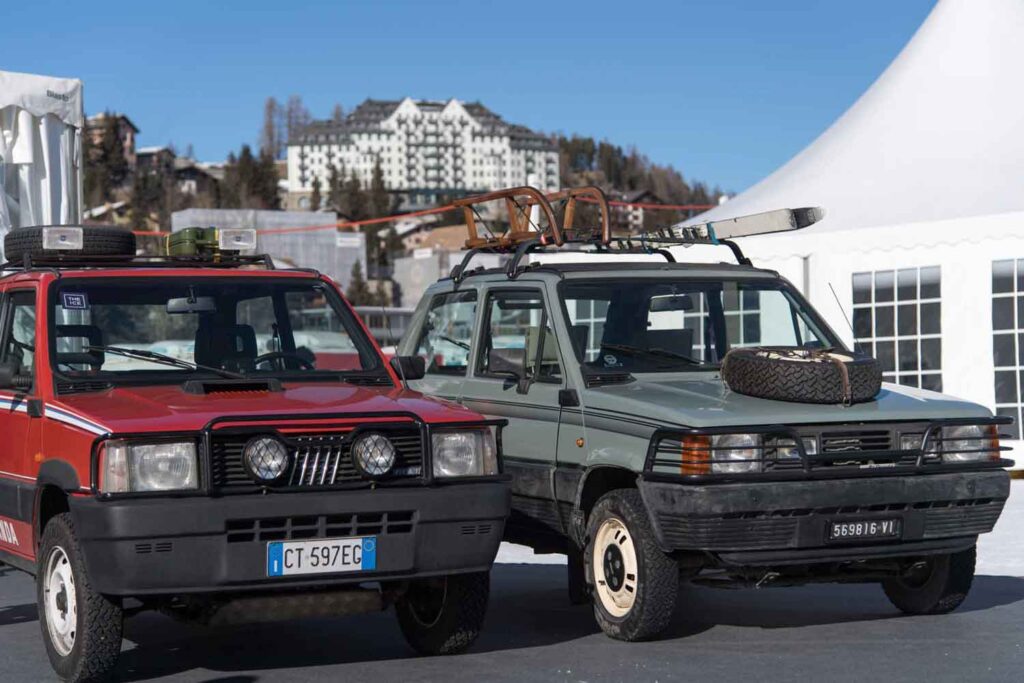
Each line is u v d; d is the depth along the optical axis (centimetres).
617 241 851
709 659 630
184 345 697
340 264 13225
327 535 573
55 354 650
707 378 750
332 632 723
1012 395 1376
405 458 596
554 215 806
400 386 702
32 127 1330
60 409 607
